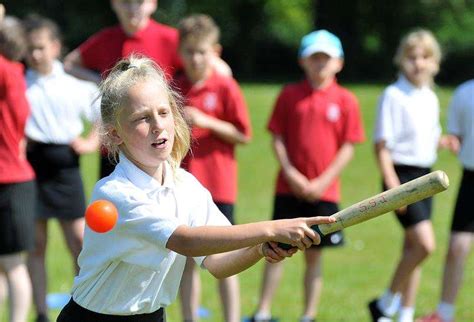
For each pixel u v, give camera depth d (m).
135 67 8.27
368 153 38.00
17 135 14.10
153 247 8.30
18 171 14.09
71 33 76.50
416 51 15.79
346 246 23.02
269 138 40.50
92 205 7.51
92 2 76.69
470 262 21.17
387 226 25.56
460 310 17.14
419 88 15.91
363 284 19.17
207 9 78.00
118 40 15.80
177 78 15.40
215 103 15.10
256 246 8.05
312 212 15.70
